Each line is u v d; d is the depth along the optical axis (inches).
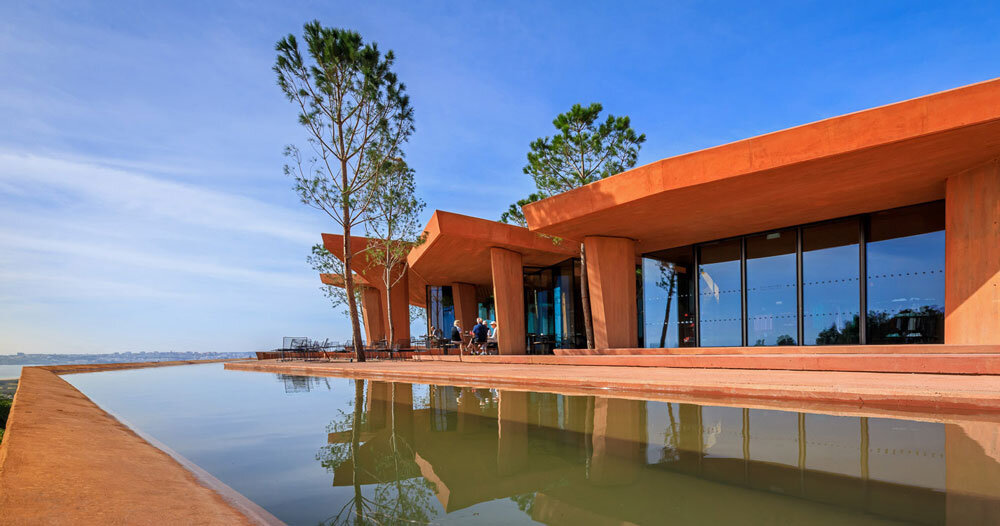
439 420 179.6
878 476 90.0
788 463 101.7
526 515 73.3
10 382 492.4
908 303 458.0
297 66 634.8
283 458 121.0
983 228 350.9
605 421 165.3
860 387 198.5
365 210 712.4
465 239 674.8
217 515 72.0
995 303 335.0
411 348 871.7
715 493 82.7
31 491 67.4
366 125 689.6
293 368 568.1
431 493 88.3
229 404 248.2
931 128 309.9
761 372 322.7
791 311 532.7
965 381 225.5
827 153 346.3
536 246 722.2
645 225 528.4
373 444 137.3
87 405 233.9
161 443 142.7
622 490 86.8
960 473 91.2
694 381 256.8
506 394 266.1
